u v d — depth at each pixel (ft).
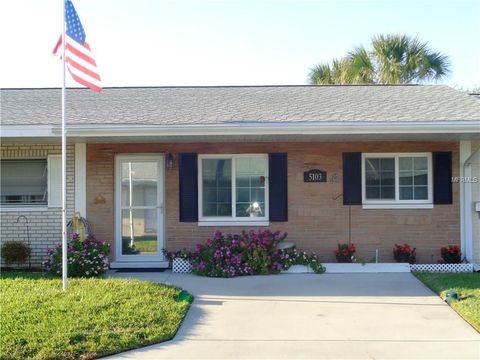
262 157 38.68
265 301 27.86
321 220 38.24
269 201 38.27
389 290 30.22
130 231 39.27
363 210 38.22
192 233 38.52
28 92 47.16
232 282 32.37
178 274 35.24
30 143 38.34
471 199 38.14
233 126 33.83
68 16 30.09
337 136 35.27
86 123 34.04
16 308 24.68
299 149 38.34
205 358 20.01
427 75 74.43
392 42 74.84
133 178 39.37
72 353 20.04
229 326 23.76
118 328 22.39
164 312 24.68
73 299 26.25
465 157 38.17
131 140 36.96
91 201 38.63
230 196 38.70
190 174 38.47
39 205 38.99
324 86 49.19
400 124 33.50
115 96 44.83
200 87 49.29
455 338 22.13
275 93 45.60
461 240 38.06
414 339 22.03
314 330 23.22
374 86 48.60
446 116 34.83
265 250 35.19
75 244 34.45
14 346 20.45
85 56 30.50
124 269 37.63
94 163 38.68
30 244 38.88
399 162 38.42
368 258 38.06
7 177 39.50
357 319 24.76
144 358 20.01
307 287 30.96
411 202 38.29
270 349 20.92
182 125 33.88
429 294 29.25
